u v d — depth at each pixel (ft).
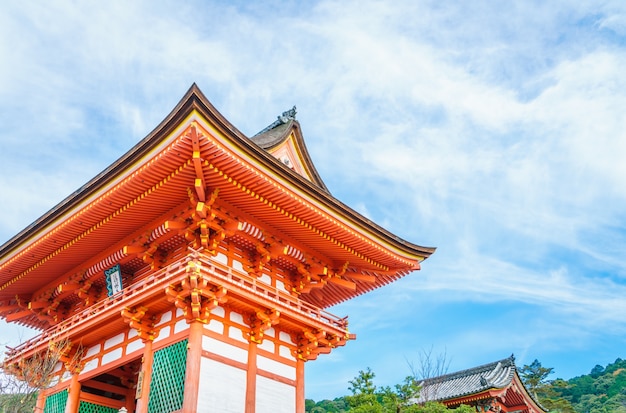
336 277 76.48
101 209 62.08
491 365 141.08
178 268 59.82
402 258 76.54
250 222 65.26
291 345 69.82
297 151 81.15
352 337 73.31
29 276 76.48
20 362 70.79
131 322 60.70
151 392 58.95
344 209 66.49
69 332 67.92
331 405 211.82
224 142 52.65
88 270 73.05
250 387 60.54
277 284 71.05
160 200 61.26
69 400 68.13
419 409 90.68
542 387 240.12
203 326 58.23
